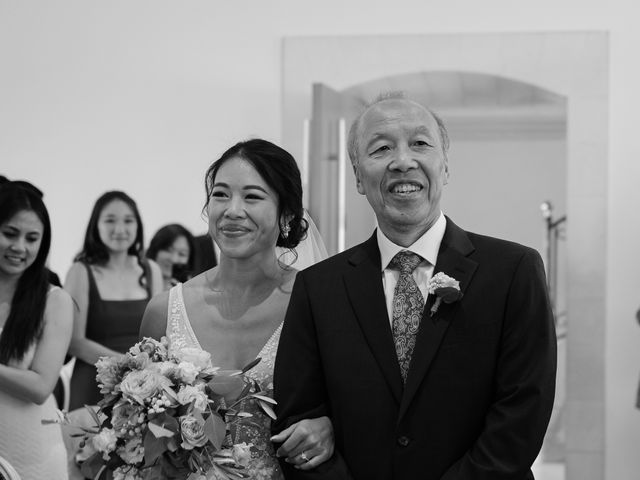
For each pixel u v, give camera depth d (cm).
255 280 294
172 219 630
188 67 628
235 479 253
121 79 632
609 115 600
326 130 603
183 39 628
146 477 247
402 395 248
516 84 625
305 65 620
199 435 244
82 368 479
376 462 248
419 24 614
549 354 245
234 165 283
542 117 805
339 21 620
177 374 250
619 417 596
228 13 626
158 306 304
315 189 595
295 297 270
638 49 597
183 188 629
